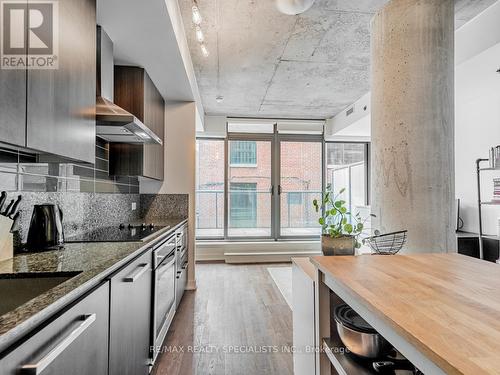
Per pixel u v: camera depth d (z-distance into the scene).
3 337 0.67
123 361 1.50
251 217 5.80
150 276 2.03
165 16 2.08
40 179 1.81
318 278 1.31
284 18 2.59
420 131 2.08
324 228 1.85
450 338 0.61
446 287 0.93
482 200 3.78
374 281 1.00
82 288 1.04
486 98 3.71
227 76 3.82
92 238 2.08
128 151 2.96
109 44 2.36
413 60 2.10
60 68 1.30
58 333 0.90
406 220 2.10
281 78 3.88
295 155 5.93
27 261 1.37
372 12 2.50
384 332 0.79
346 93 4.42
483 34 2.45
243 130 5.80
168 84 3.33
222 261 5.41
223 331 2.68
